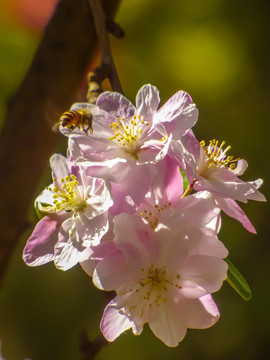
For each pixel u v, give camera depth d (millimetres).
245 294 821
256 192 815
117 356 1401
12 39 1217
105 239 805
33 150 908
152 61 1354
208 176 820
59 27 903
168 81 1367
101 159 810
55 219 817
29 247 813
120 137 813
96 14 875
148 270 803
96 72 856
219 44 1375
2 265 917
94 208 808
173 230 799
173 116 808
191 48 1359
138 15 1348
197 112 806
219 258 802
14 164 908
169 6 1355
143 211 805
